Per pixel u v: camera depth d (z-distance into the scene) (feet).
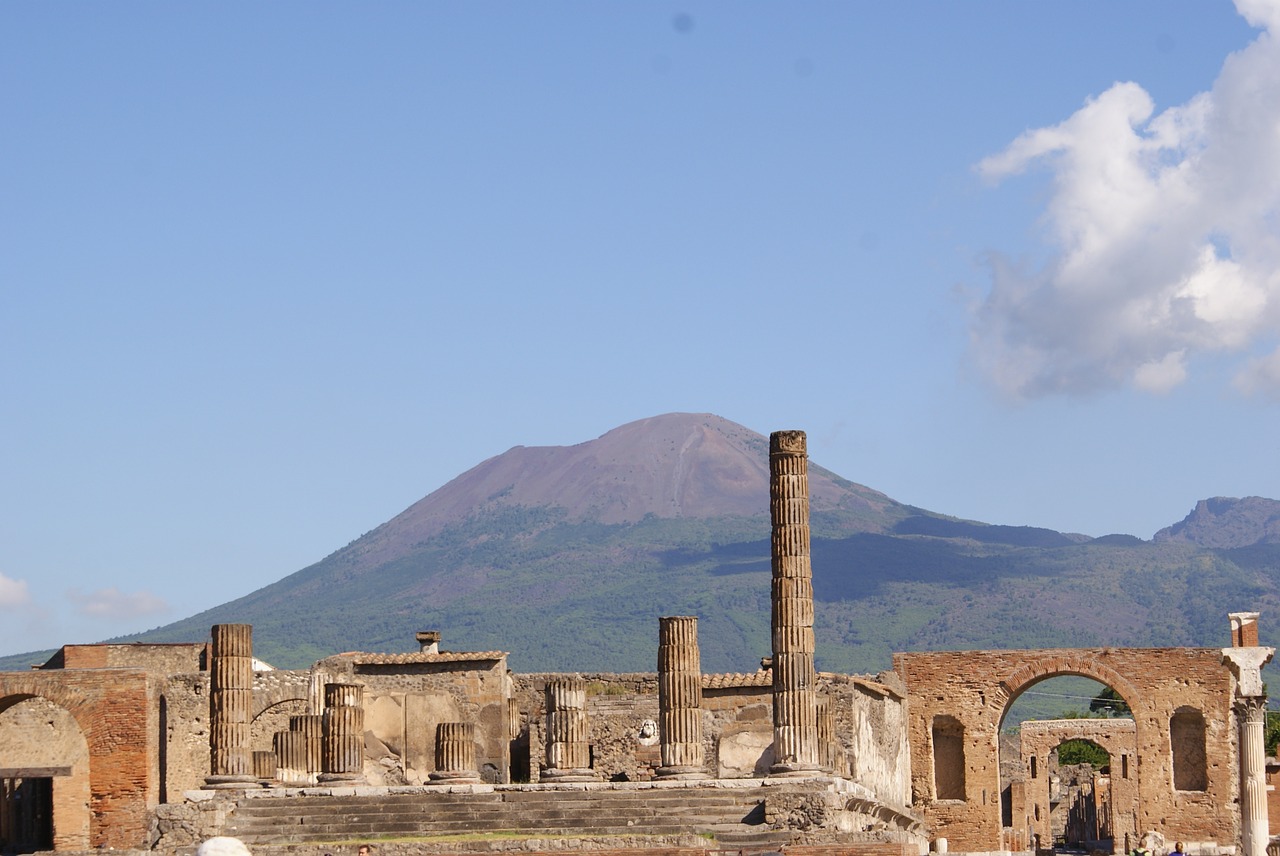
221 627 297.53
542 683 358.02
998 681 375.45
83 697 291.38
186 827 269.44
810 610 285.23
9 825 309.83
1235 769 364.58
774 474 288.10
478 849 247.91
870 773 341.62
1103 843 490.90
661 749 294.87
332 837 265.34
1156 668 370.12
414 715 347.56
